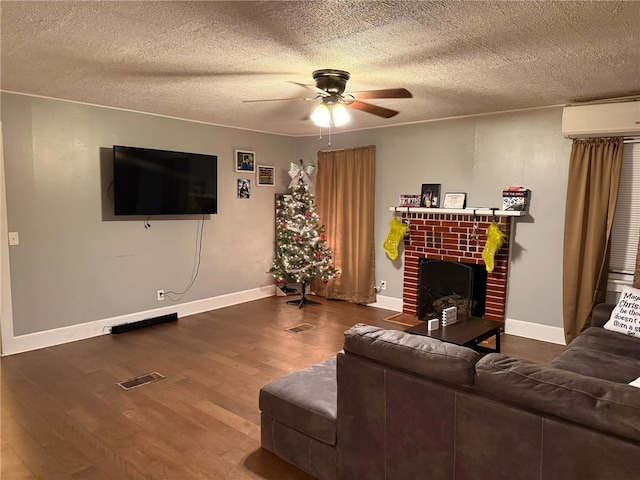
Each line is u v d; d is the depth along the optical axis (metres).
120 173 4.42
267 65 2.95
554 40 2.45
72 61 2.88
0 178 3.78
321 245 5.74
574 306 4.17
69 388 3.29
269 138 6.09
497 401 1.64
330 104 3.07
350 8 2.05
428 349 1.83
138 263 4.81
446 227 4.96
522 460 1.59
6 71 3.13
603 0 1.93
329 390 2.44
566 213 4.16
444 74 3.15
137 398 3.14
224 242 5.64
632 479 1.37
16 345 3.98
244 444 2.59
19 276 3.96
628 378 2.52
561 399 1.49
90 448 2.53
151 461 2.41
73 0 1.97
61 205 4.18
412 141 5.25
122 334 4.55
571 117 3.92
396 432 1.94
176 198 4.92
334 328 4.77
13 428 2.74
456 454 1.76
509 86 3.48
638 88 3.49
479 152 4.73
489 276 4.69
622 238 4.04
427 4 2.00
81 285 4.38
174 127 4.99
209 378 3.48
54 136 4.09
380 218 5.63
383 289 5.66
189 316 5.23
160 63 2.92
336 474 2.19
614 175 3.89
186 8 2.06
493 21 2.19
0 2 1.98
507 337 4.54
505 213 4.39
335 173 5.95
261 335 4.52
